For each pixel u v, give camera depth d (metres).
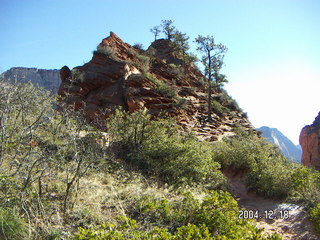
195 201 6.05
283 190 9.87
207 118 28.70
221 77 31.03
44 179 6.11
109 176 7.73
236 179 13.09
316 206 7.77
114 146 10.67
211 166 10.75
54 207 5.08
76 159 6.12
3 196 4.61
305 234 6.86
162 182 8.88
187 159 9.91
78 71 23.03
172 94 25.58
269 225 7.61
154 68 32.78
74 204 5.37
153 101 23.30
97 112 19.97
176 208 6.25
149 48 40.25
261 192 10.52
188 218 5.68
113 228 4.59
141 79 24.42
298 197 9.42
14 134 5.54
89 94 22.31
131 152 10.45
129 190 6.89
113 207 5.77
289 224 7.54
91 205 5.55
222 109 33.28
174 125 12.85
